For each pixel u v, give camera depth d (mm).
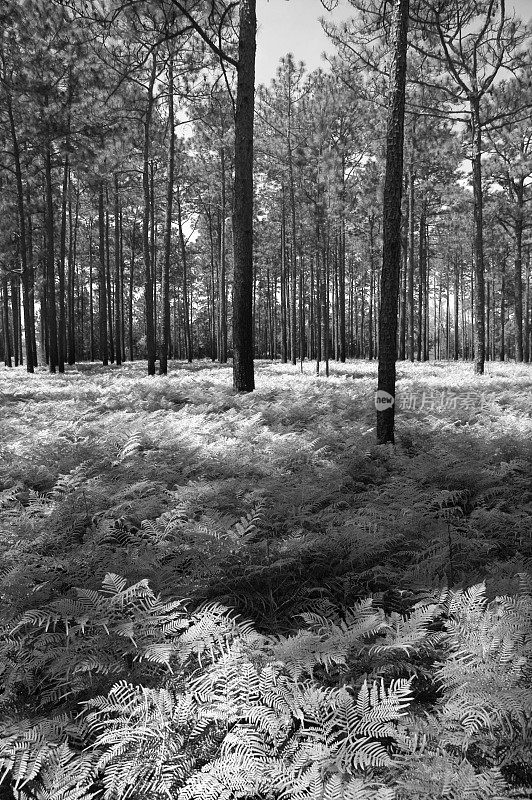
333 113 22469
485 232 30375
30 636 3357
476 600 3193
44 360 35969
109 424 8719
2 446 7398
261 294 54219
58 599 3625
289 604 3838
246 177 10961
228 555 4016
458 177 27281
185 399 11375
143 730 2512
